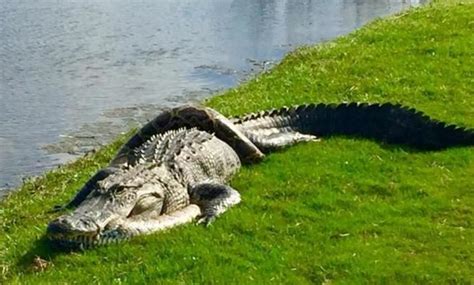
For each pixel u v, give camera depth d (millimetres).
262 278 6250
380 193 8070
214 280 6234
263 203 7863
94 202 7238
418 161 8953
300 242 6910
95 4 42594
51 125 17219
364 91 12219
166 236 7160
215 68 23125
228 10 38938
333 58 14922
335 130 10312
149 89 20594
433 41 14883
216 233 7184
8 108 18906
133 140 9797
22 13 38594
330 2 41094
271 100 12539
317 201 7840
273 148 9773
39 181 11656
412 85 12258
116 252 6902
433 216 7355
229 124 9555
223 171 8914
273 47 26641
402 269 6277
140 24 34250
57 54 26703
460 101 11273
